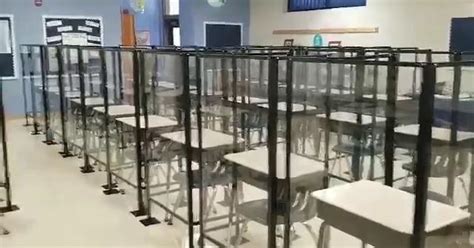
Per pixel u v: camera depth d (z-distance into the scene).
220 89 3.58
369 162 3.29
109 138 4.70
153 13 12.49
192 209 3.34
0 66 8.59
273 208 2.68
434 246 1.94
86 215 4.04
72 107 5.83
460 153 2.74
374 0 8.76
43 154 6.24
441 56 4.48
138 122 3.98
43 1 8.89
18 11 8.67
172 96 3.71
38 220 3.93
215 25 11.66
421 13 7.99
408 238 1.87
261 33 11.77
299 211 2.62
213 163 3.22
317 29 10.05
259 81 3.45
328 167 2.99
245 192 2.96
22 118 8.88
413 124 2.69
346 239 2.36
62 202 4.38
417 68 2.14
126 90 4.70
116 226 3.80
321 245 2.44
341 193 2.29
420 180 1.97
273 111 2.61
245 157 2.94
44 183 4.95
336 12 9.56
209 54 3.19
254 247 3.08
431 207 2.08
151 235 3.62
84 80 5.26
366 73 3.20
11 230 3.72
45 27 8.96
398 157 2.92
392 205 2.10
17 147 6.63
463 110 2.70
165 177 3.94
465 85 2.73
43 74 6.79
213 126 3.53
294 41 10.70
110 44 9.71
